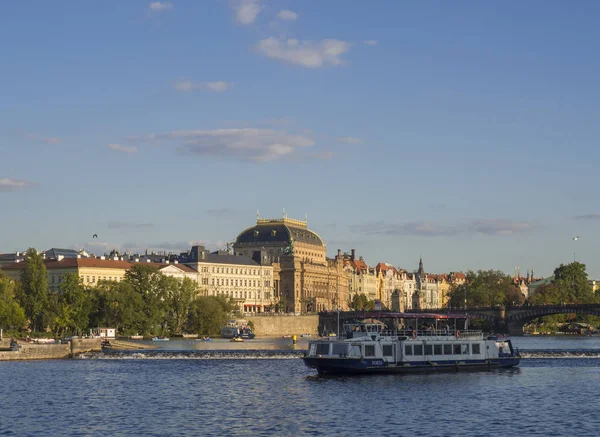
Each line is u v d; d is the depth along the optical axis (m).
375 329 192.12
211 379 186.12
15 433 122.25
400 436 119.25
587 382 177.75
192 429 124.94
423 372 190.62
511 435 119.69
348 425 127.56
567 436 118.94
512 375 190.00
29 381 182.50
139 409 143.88
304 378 185.00
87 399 155.50
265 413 138.75
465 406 144.38
